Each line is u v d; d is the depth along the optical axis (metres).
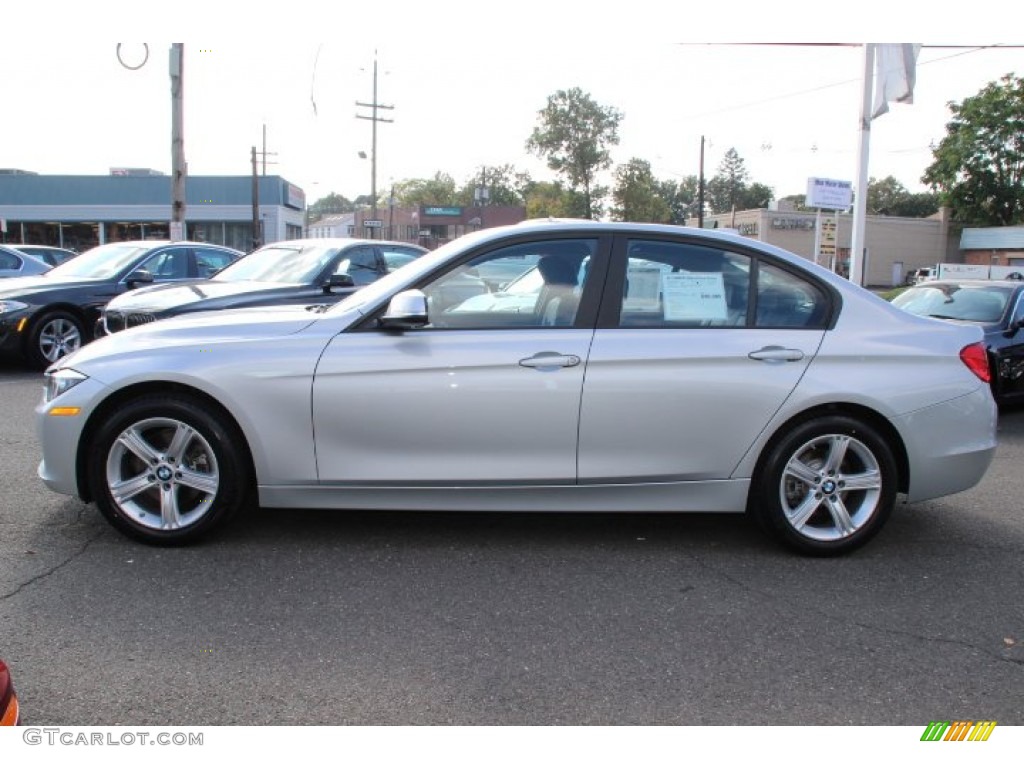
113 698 2.76
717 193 129.38
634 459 3.98
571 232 4.10
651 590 3.71
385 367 3.89
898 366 4.06
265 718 2.67
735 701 2.83
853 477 4.11
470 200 115.19
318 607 3.47
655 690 2.89
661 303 4.05
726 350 3.97
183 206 18.72
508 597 3.61
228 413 3.95
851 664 3.09
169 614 3.37
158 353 3.93
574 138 79.75
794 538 4.09
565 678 2.95
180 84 18.28
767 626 3.39
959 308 8.92
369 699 2.79
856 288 4.20
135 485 3.98
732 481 4.05
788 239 60.88
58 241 45.78
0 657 2.99
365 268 8.66
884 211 107.25
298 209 54.28
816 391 3.98
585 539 4.35
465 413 3.90
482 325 3.99
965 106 60.06
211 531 4.05
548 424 3.92
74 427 3.92
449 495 3.99
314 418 3.90
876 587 3.80
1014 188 58.59
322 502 4.00
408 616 3.41
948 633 3.36
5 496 4.79
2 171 44.88
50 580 3.66
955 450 4.12
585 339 3.95
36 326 9.27
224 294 7.39
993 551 4.31
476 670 2.99
